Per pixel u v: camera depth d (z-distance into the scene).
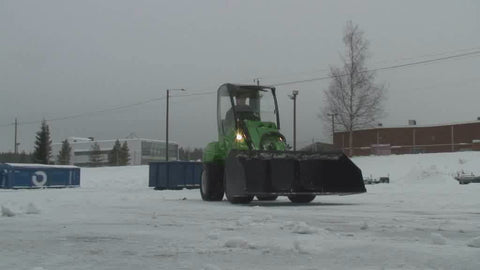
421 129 58.16
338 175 15.05
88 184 37.34
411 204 13.89
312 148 15.71
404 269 4.91
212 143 16.55
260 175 14.30
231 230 7.70
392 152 58.47
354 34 48.56
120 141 99.56
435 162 42.72
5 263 5.30
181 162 31.86
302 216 10.16
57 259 5.52
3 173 31.08
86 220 9.50
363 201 15.46
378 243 6.29
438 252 5.66
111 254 5.80
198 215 10.57
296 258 5.45
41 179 32.41
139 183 37.06
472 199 15.09
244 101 15.98
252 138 15.06
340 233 7.34
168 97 54.00
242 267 5.03
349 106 48.72
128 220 9.48
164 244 6.46
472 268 4.91
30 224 8.80
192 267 5.03
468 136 55.66
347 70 48.81
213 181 16.25
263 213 10.97
